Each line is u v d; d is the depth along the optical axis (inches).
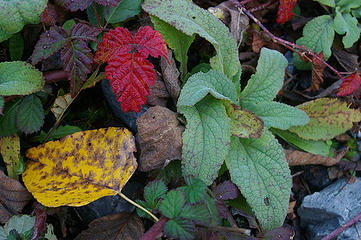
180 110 14.3
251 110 15.8
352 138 18.1
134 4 15.2
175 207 12.7
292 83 18.6
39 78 14.1
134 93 13.8
